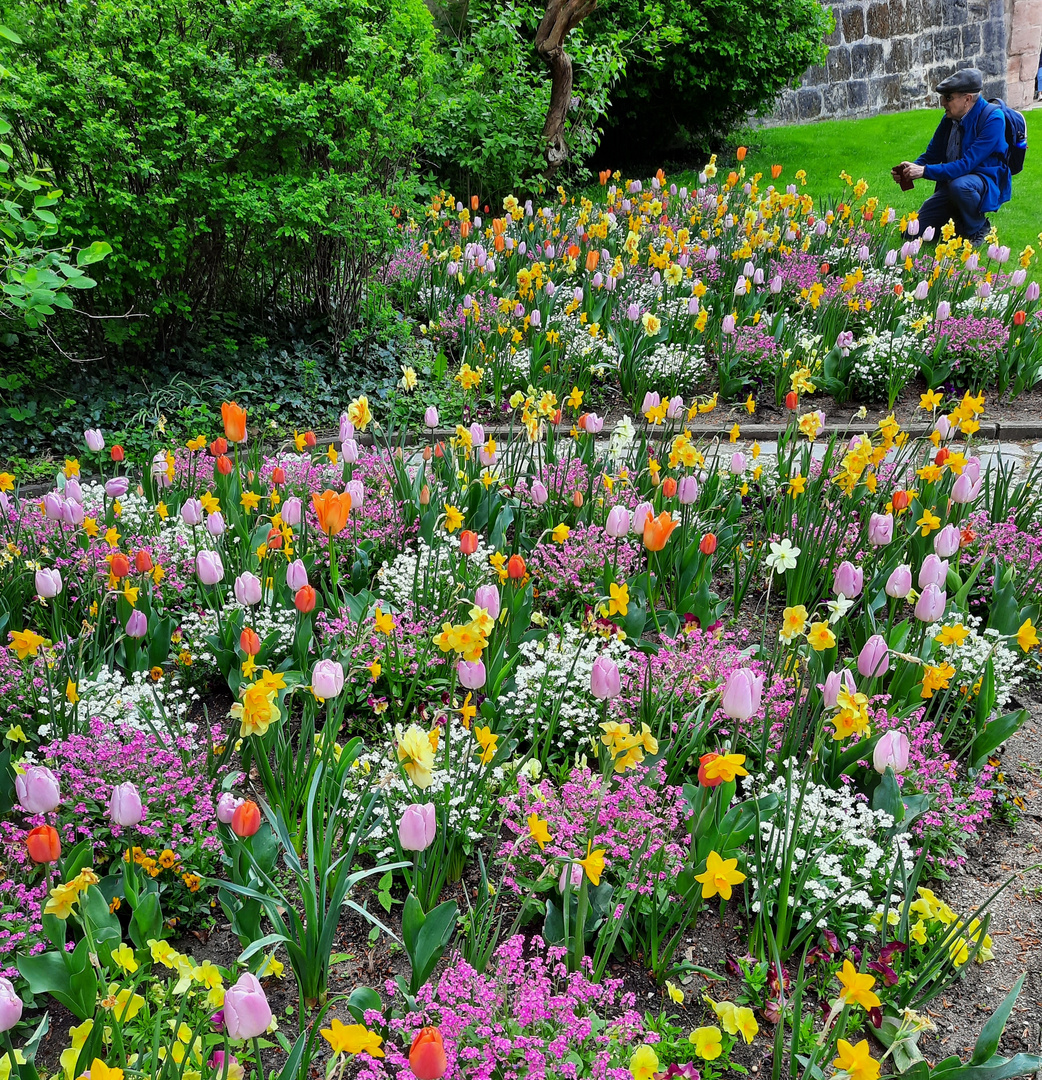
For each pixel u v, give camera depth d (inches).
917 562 168.4
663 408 192.7
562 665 139.9
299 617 140.2
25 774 86.5
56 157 240.1
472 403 271.1
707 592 160.6
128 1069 74.8
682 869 104.2
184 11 247.0
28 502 184.7
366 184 289.9
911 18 728.3
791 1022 94.9
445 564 167.5
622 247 376.5
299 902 108.3
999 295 311.6
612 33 557.9
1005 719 126.0
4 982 69.5
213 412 262.1
